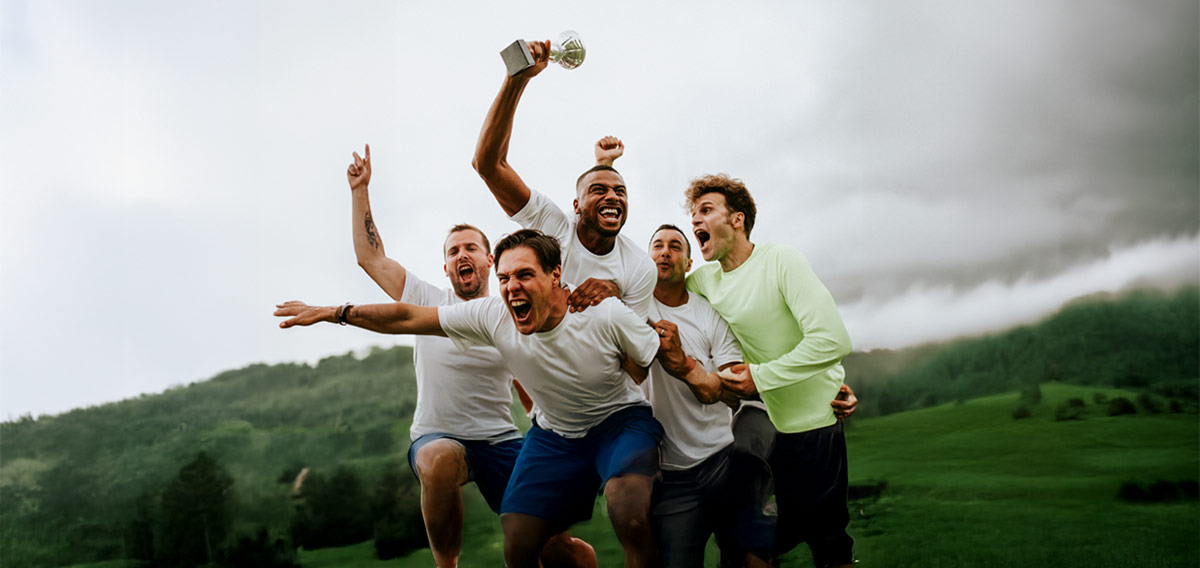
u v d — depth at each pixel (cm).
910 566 550
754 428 521
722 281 532
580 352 464
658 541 503
